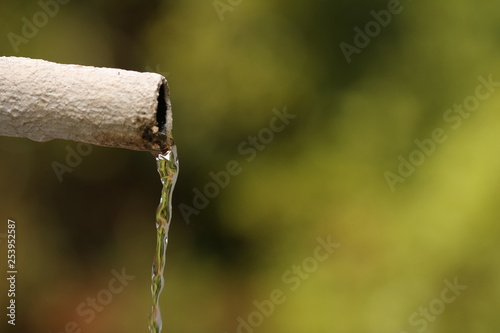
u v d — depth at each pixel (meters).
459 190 2.01
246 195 2.20
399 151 2.11
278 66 2.13
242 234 2.23
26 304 2.24
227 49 2.12
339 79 2.15
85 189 2.29
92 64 2.16
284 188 2.18
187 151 2.20
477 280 2.02
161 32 2.15
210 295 2.25
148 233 2.30
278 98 2.15
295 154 2.18
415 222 2.06
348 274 2.12
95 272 2.28
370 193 2.12
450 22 2.10
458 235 2.01
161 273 0.97
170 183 0.94
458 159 2.02
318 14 2.12
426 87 2.11
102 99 0.83
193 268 2.27
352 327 2.10
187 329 2.24
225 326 2.23
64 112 0.83
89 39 2.15
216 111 2.16
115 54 2.17
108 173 2.29
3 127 0.84
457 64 2.09
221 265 2.26
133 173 2.30
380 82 2.13
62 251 2.28
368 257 2.11
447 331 2.05
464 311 2.03
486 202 1.99
